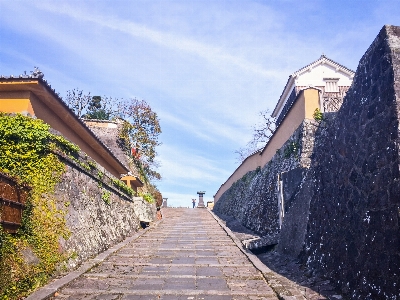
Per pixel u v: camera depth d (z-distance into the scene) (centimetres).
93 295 593
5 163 668
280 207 1270
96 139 1202
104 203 1171
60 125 974
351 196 625
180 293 612
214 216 2517
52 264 662
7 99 782
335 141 751
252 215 1825
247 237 1458
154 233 1527
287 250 938
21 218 607
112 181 1299
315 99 1299
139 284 672
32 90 788
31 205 655
